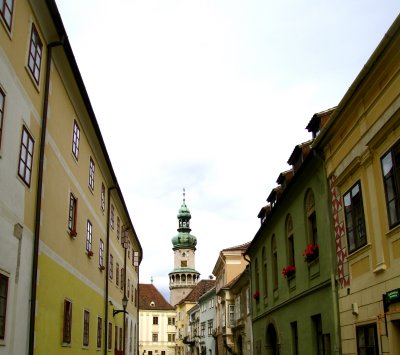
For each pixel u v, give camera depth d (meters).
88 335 19.45
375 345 12.03
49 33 13.50
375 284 12.04
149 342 92.75
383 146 11.60
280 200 21.14
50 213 14.08
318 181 16.58
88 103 17.48
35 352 12.46
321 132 15.00
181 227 118.75
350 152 13.66
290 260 21.22
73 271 17.00
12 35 11.01
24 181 11.81
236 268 47.31
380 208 11.77
